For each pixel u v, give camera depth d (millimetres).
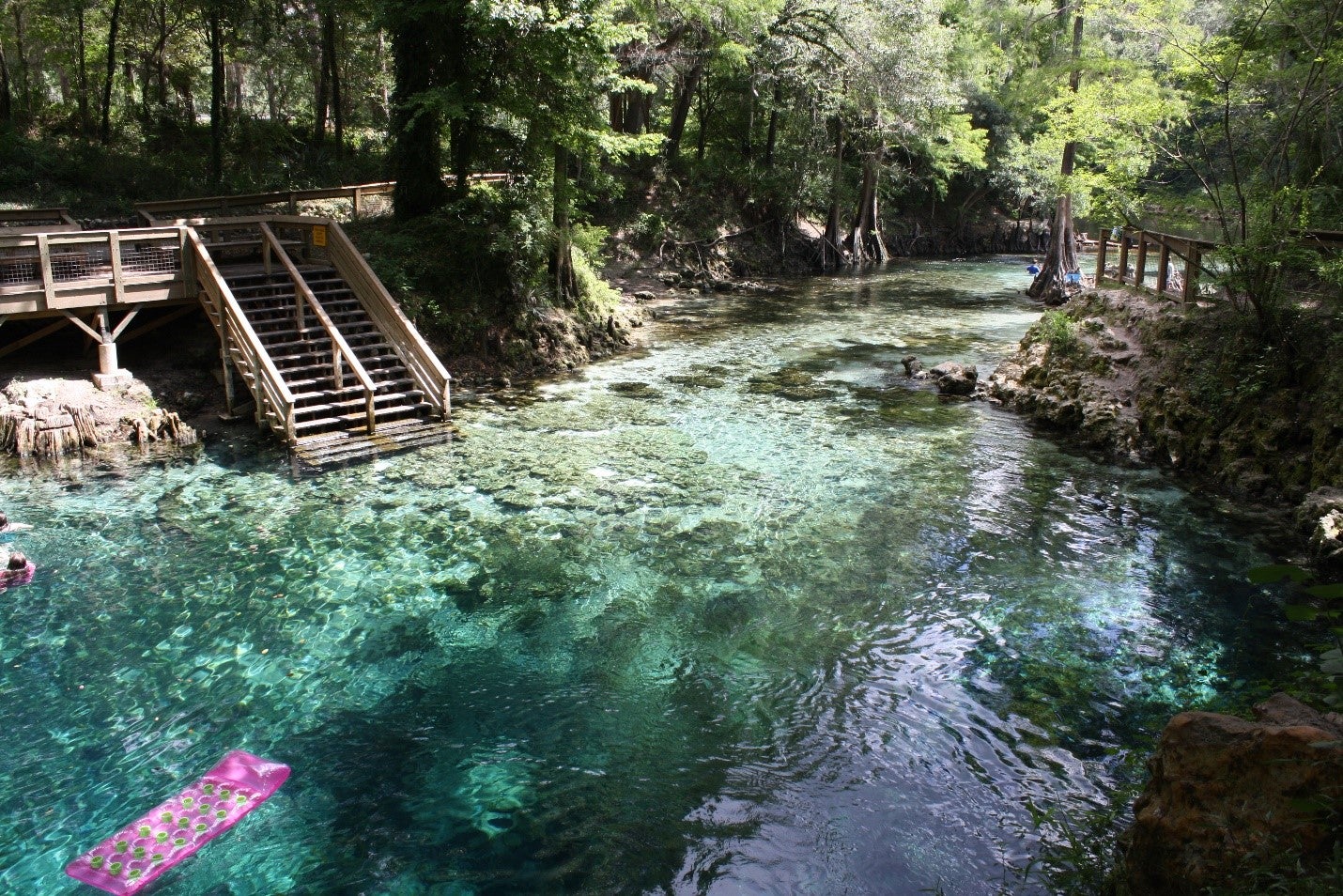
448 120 20281
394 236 20188
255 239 16953
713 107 42281
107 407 13898
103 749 6949
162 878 5676
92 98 37938
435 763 6863
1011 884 5617
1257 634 8711
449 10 19156
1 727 7188
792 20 35562
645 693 7812
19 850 5891
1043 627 8891
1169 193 17828
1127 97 17938
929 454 14195
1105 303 17859
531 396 17484
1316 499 11016
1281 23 15508
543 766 6828
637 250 35062
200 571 9859
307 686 7859
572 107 19984
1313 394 12508
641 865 5832
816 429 15477
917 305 30578
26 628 8641
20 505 11422
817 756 6957
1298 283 13984
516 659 8320
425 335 18703
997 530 11234
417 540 10781
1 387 14148
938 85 36531
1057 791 6523
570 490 12453
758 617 9102
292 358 15016
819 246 41625
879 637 8734
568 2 18750
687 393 17953
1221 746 4766
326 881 5676
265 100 53562
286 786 6578
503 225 20297
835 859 5875
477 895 5570
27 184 26531
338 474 12891
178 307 15883
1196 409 13828
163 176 29188
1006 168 47094
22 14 37906
